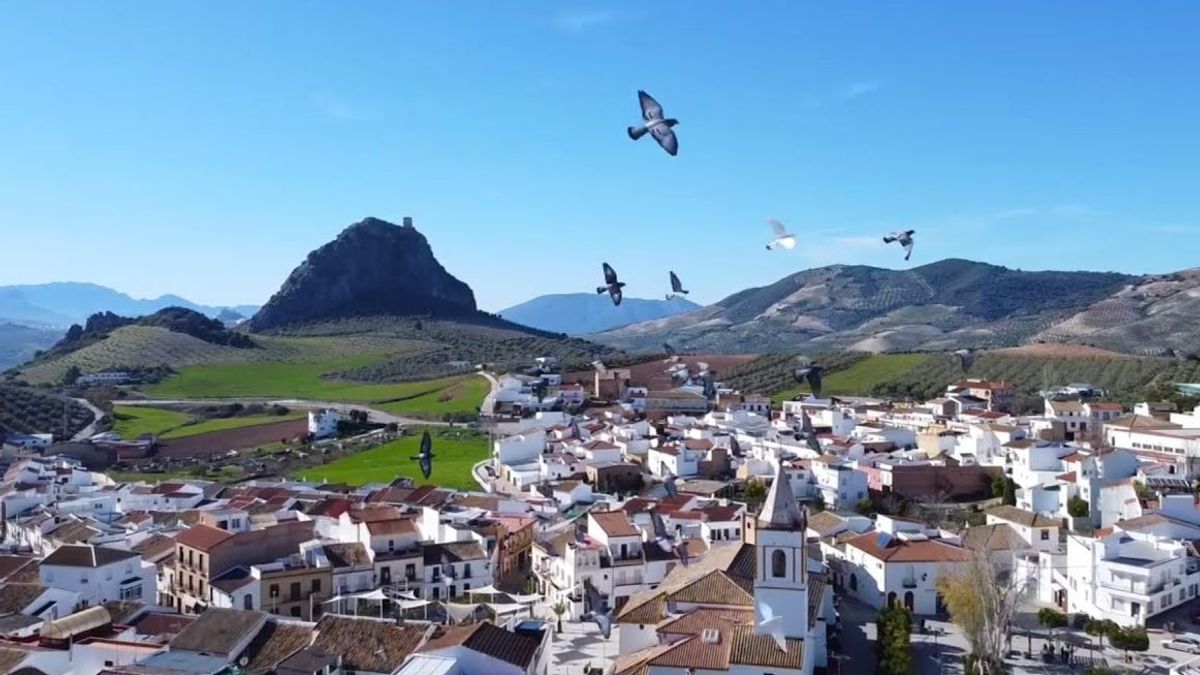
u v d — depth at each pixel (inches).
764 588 3560.5
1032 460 7273.6
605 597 5137.8
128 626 3978.8
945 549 5270.7
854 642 4618.6
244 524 5876.0
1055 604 5324.8
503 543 6003.9
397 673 3186.5
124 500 7185.0
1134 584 4773.6
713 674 3449.8
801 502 7293.3
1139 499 6008.9
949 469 7657.5
